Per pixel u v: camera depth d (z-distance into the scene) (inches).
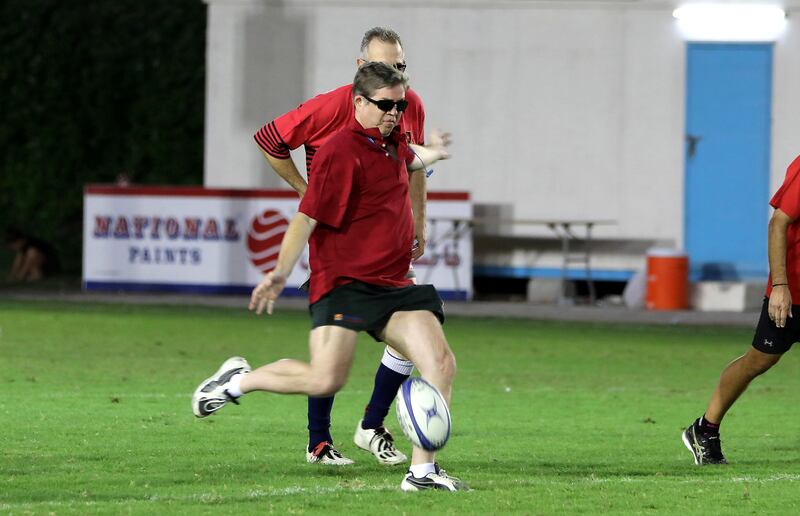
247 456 1166.3
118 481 1026.7
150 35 4665.4
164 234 3280.0
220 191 3250.5
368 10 3410.4
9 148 4618.6
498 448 1254.9
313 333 982.4
